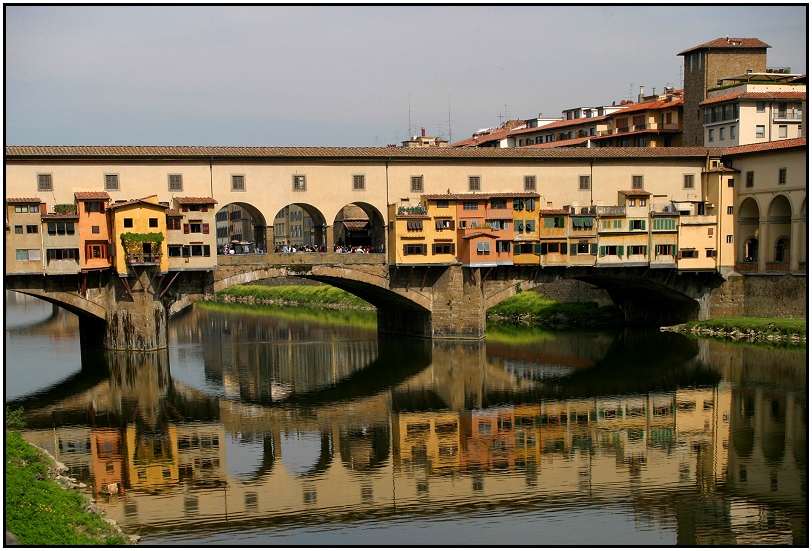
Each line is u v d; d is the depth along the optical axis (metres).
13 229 75.00
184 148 81.81
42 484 39.69
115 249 77.69
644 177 94.31
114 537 36.88
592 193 93.31
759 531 39.91
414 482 46.84
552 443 53.81
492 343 88.81
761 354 78.19
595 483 46.47
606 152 93.38
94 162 78.62
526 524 40.88
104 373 74.06
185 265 80.06
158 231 78.50
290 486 46.22
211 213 80.75
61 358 82.06
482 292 89.44
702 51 111.56
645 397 64.88
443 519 41.66
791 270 86.75
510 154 90.62
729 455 50.84
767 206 89.38
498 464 49.94
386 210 88.19
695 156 94.50
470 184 90.38
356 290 95.56
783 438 53.88
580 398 65.12
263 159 83.69
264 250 85.88
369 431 56.81
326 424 58.59
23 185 76.75
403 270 88.50
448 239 88.19
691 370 73.12
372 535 39.38
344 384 70.88
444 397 66.12
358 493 45.16
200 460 50.50
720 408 60.97
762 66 112.31
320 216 89.31
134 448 52.72
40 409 62.03
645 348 83.88
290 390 68.69
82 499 40.75
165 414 60.94
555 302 110.75
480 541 38.81
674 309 98.06
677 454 51.25
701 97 111.75
